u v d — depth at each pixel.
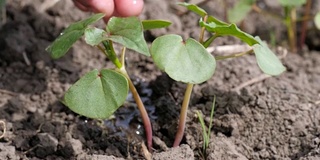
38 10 0.50
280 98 0.41
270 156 0.37
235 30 0.31
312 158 0.34
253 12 0.54
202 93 0.41
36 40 0.47
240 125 0.38
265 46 0.35
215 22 0.34
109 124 0.40
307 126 0.38
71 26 0.33
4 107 0.41
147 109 0.41
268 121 0.39
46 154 0.37
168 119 0.40
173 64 0.31
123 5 0.36
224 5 0.53
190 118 0.39
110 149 0.37
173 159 0.34
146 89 0.43
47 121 0.39
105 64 0.45
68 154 0.37
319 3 0.55
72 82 0.43
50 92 0.42
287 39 0.53
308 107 0.40
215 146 0.36
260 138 0.38
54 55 0.32
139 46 0.30
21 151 0.37
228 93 0.40
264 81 0.44
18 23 0.48
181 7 0.53
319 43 0.53
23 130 0.39
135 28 0.31
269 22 0.54
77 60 0.45
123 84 0.32
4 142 0.38
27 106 0.41
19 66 0.45
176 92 0.41
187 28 0.50
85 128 0.39
